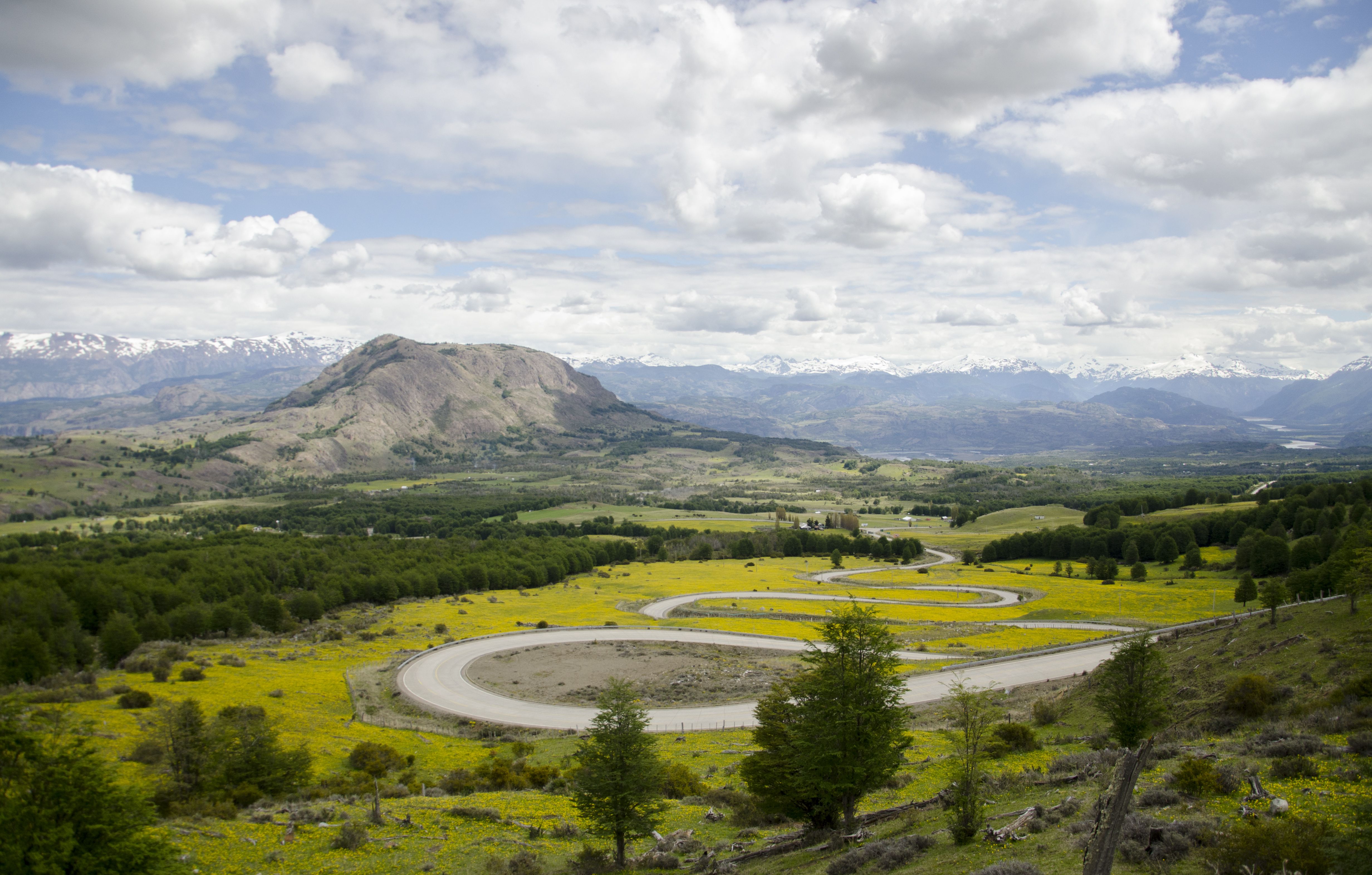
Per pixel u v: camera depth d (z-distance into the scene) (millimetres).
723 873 32312
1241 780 27609
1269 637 61250
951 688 33156
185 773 48938
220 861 35719
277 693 78688
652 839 40312
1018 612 129375
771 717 39219
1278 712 42219
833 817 36812
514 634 115750
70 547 172625
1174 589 142000
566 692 83562
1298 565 122500
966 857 25141
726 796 47125
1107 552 191625
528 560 189125
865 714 33469
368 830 40375
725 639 110938
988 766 44344
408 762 60312
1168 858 20969
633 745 37031
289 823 41031
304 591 134125
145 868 26922
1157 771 32219
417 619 130875
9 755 26719
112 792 27078
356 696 81562
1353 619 57938
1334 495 159000
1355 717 34625
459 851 37781
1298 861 18688
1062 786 33656
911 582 173250
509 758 61906
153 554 148125
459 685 86438
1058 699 65938
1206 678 57344
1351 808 23141
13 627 86625
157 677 81375
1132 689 44125
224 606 115375
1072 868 21531
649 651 103000
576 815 44750
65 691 70438
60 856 24750
